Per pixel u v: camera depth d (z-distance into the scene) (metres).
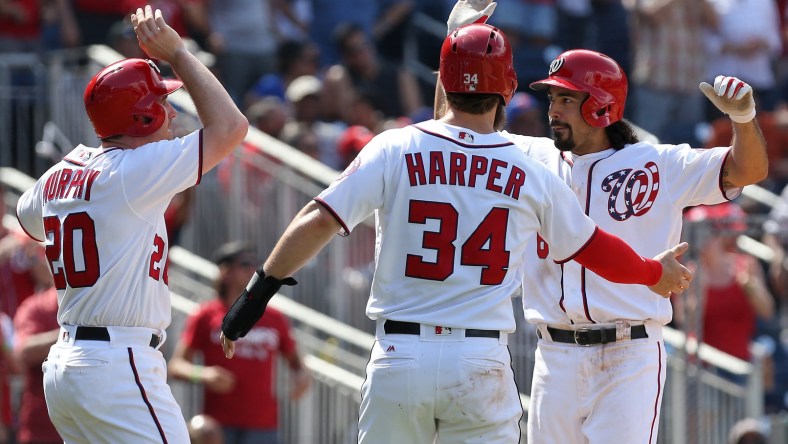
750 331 36.44
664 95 47.97
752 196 40.28
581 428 18.92
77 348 16.69
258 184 33.50
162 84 17.11
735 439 30.62
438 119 17.47
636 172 18.78
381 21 50.50
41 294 29.75
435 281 15.57
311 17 49.78
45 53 42.16
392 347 15.66
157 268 16.98
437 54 51.25
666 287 16.59
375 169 15.63
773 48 49.75
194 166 16.66
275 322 30.12
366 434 15.90
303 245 15.52
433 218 15.57
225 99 17.00
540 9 47.91
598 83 18.33
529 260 19.16
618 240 16.22
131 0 43.09
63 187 16.94
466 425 15.70
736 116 17.92
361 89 45.03
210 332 29.39
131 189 16.50
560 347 18.98
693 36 48.22
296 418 31.62
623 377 18.53
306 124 39.91
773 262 40.03
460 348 15.54
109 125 16.89
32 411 28.91
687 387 27.59
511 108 40.12
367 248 33.75
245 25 45.03
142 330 16.86
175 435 16.88
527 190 15.84
